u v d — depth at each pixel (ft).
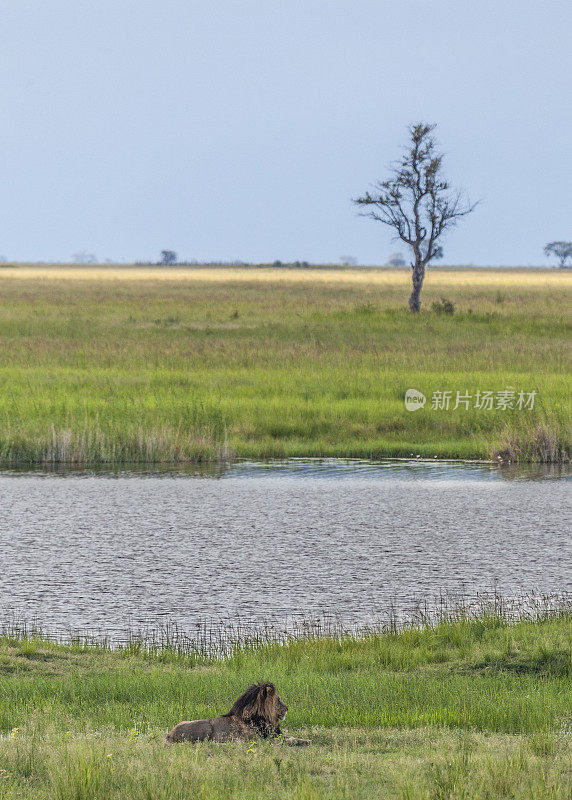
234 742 90.33
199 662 140.56
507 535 231.50
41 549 216.95
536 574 195.00
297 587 186.39
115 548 218.38
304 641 150.51
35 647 143.95
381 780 80.38
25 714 105.60
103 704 114.73
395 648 144.15
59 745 90.53
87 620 165.89
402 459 348.18
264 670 131.13
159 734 97.04
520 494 285.43
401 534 232.73
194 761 82.69
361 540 226.58
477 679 125.29
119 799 76.13
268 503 272.31
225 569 200.23
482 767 82.38
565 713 107.76
